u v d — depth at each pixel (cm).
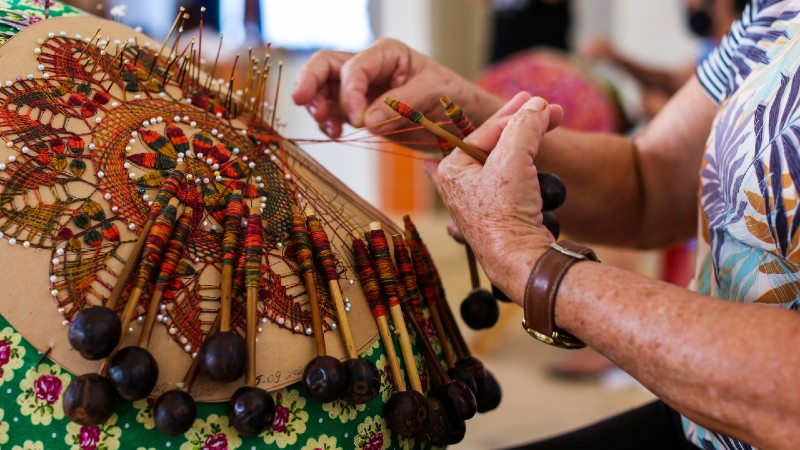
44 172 56
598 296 54
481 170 63
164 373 54
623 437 88
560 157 91
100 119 61
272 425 56
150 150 62
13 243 53
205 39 270
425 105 85
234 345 52
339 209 71
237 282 58
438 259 326
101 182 58
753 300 65
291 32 416
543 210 66
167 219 56
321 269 62
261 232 59
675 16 406
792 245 60
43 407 52
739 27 81
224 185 63
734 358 49
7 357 51
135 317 54
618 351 54
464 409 64
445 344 70
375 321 64
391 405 60
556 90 186
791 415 48
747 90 71
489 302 76
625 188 97
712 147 75
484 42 420
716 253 72
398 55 85
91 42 67
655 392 54
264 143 71
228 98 72
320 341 58
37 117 59
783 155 61
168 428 51
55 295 53
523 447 89
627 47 425
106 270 55
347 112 84
